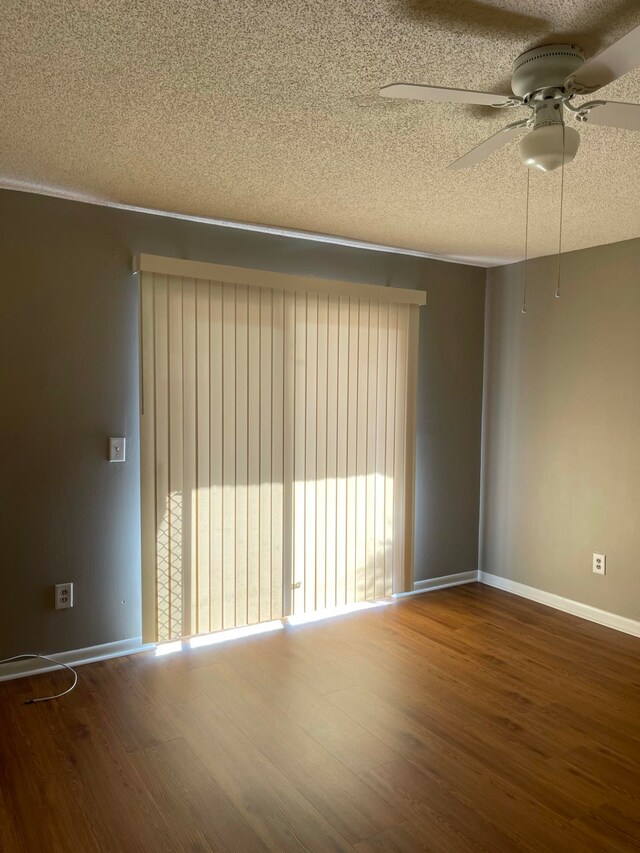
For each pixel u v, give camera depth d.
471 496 4.50
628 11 1.44
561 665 3.16
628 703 2.78
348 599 3.83
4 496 2.87
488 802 2.10
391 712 2.67
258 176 2.61
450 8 1.43
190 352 3.19
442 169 2.49
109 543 3.13
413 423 4.05
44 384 2.94
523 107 1.91
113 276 3.07
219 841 1.90
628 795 2.15
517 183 2.64
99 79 1.80
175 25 1.51
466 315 4.38
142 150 2.35
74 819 1.99
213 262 3.34
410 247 3.88
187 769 2.25
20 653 2.95
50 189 2.83
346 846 1.89
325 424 3.67
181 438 3.18
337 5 1.42
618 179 2.57
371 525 3.91
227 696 2.78
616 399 3.65
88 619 3.10
